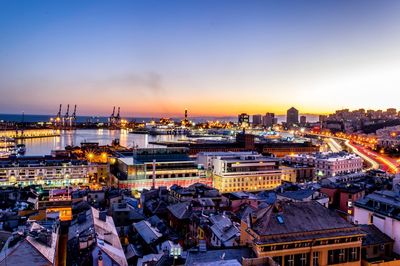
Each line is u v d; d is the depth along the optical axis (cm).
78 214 10744
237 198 14300
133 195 18638
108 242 7969
